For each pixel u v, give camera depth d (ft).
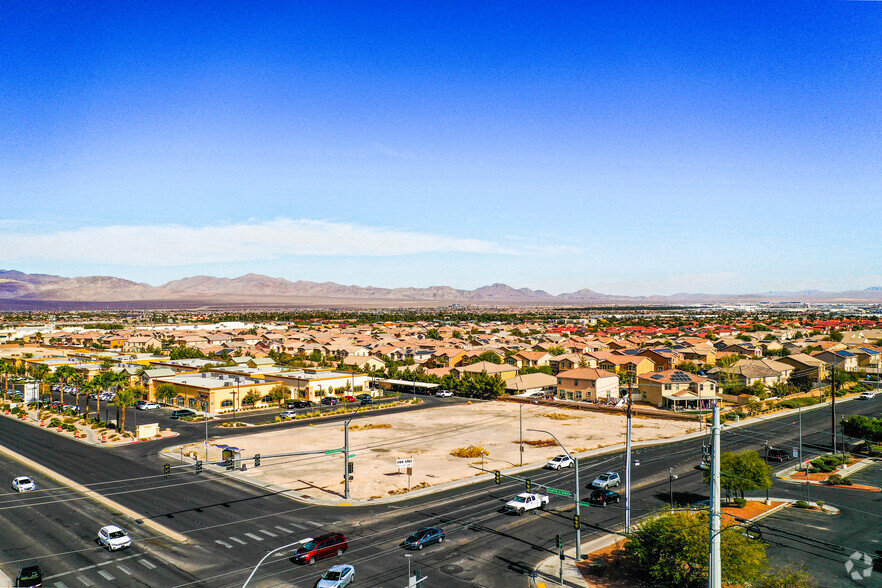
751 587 130.31
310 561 143.23
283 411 382.01
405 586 131.03
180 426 330.13
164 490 205.57
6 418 353.72
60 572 137.80
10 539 158.81
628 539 145.59
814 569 141.08
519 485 214.69
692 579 125.39
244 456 257.14
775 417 354.54
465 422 345.72
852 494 204.85
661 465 244.01
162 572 137.80
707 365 548.72
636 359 505.66
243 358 609.01
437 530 158.81
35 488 206.39
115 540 151.12
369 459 253.03
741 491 198.18
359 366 563.48
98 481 216.54
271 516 178.40
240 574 136.77
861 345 573.33
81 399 416.46
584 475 228.02
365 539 160.35
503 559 147.54
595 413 379.14
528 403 425.69
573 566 143.43
